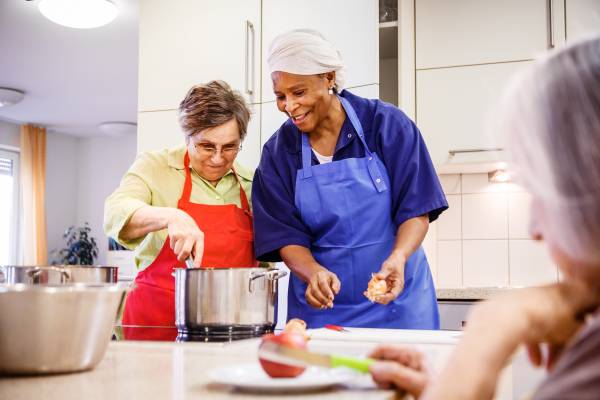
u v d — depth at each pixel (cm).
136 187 171
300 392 64
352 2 242
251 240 178
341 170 162
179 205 172
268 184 168
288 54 149
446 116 253
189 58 271
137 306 169
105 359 89
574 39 48
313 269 150
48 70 483
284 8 256
